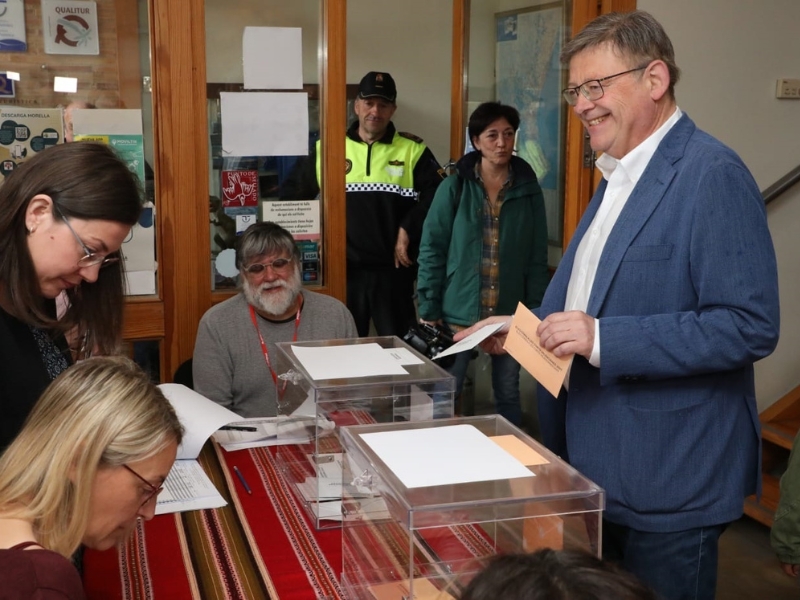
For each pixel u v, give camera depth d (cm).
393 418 165
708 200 157
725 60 338
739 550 320
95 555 149
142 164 276
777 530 213
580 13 321
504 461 125
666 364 157
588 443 173
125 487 112
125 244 277
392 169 341
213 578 141
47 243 135
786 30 344
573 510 112
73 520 108
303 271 307
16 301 136
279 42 286
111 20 266
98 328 159
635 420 166
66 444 107
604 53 166
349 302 341
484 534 109
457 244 336
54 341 154
